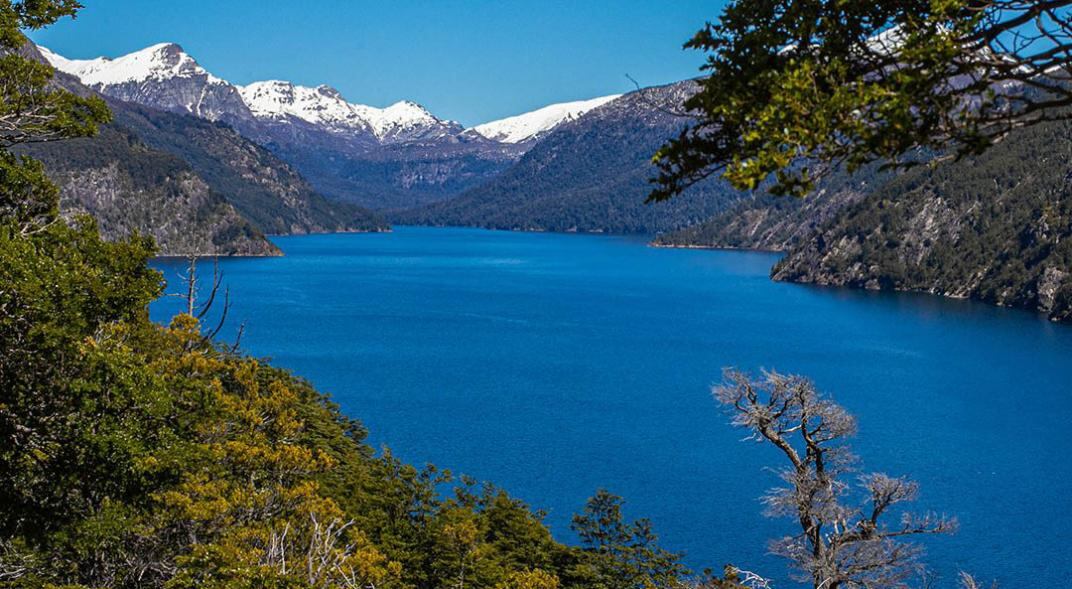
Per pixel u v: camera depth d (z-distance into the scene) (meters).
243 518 29.22
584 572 47.00
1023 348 155.12
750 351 149.38
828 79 8.52
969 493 71.62
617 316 195.75
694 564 55.84
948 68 8.22
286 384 64.81
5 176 26.00
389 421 94.31
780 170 8.43
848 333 173.25
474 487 71.12
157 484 22.48
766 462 78.62
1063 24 8.04
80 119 28.38
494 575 41.94
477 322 181.75
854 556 25.41
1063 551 58.53
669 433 89.62
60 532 22.03
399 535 44.88
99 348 21.64
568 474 75.38
